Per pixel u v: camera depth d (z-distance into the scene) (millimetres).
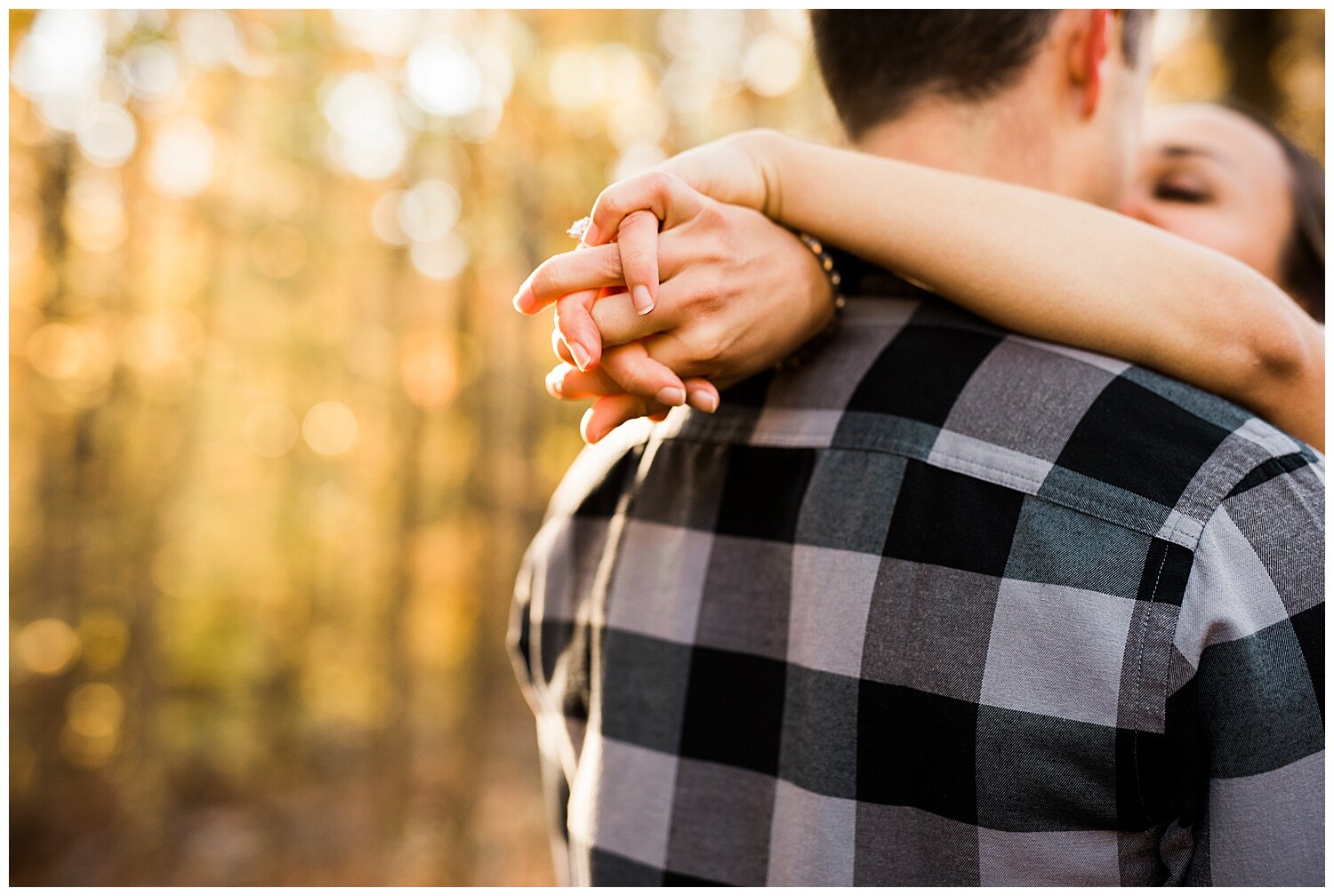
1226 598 444
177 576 5758
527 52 4430
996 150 601
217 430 5875
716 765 596
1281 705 437
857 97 627
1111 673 454
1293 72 3166
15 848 4750
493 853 4879
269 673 6375
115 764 5160
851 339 598
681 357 506
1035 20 582
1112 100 621
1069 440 498
